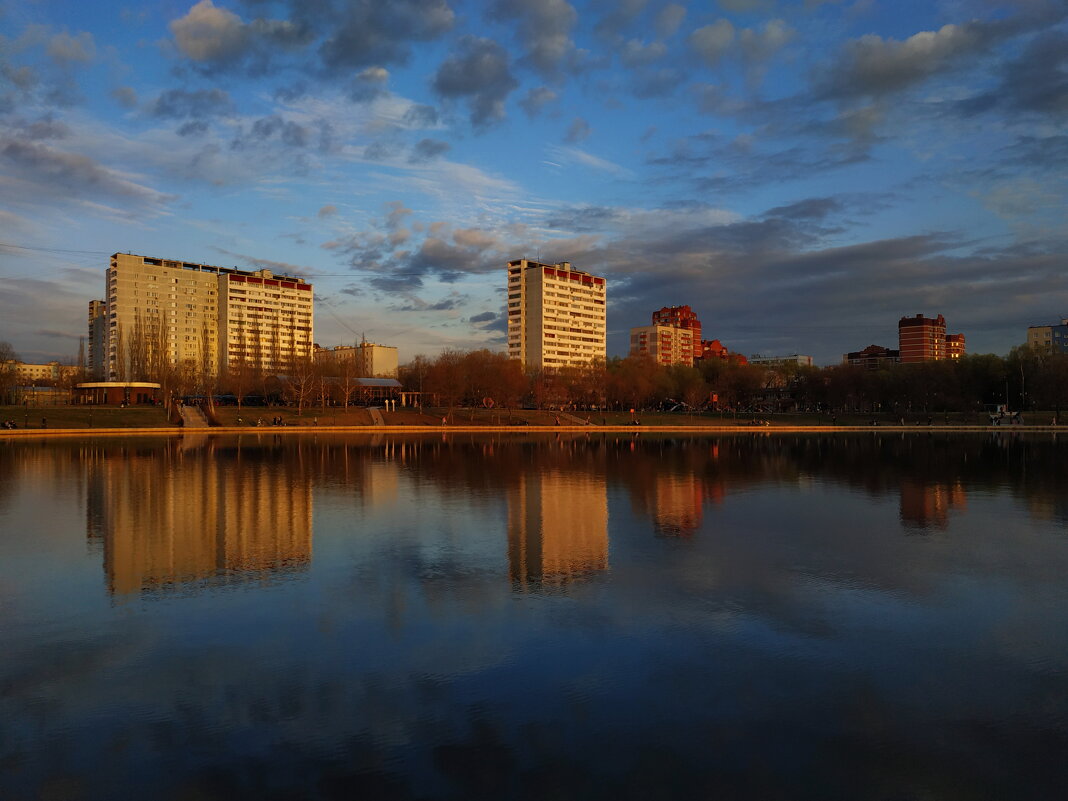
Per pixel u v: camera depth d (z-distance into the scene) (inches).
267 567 735.7
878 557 800.3
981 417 5521.7
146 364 5851.4
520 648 508.1
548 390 5915.4
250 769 350.6
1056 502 1256.8
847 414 6304.1
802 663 485.4
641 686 446.3
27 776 344.5
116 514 1059.9
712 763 358.9
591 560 778.2
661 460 2218.3
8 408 4074.8
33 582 672.4
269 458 2143.2
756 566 753.0
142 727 391.5
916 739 384.5
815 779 345.4
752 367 6742.1
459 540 882.1
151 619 566.3
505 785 338.0
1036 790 337.4
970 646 519.5
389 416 5157.5
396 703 420.8
